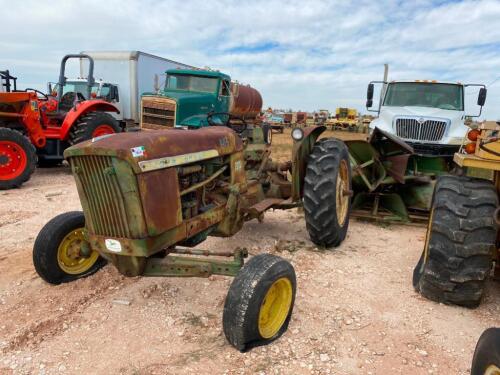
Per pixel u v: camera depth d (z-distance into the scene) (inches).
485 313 127.4
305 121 1453.0
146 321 122.2
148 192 105.4
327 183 167.9
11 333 113.9
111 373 99.2
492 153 119.9
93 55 551.2
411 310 129.3
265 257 112.5
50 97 398.0
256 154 188.7
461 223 119.6
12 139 291.3
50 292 137.0
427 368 103.3
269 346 110.7
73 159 108.0
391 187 243.6
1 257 167.6
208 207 134.4
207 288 143.0
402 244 193.0
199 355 106.2
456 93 365.7
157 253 122.3
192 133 128.0
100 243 112.3
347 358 106.4
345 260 170.2
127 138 107.7
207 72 407.8
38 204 252.8
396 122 347.9
